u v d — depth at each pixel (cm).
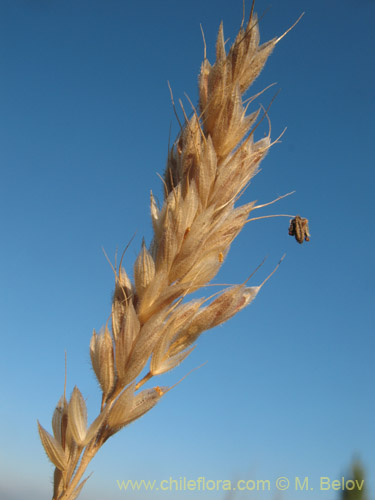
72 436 6
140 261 6
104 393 6
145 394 6
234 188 6
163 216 6
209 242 6
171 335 6
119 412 6
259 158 7
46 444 6
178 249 6
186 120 7
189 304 6
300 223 8
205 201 6
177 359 6
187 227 6
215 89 7
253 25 7
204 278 6
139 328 6
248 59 7
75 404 6
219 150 7
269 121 7
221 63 7
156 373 6
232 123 7
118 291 6
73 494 6
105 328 6
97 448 6
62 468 6
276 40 7
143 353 6
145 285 6
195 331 6
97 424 6
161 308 6
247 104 7
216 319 6
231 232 7
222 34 7
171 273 6
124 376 6
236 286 7
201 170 6
